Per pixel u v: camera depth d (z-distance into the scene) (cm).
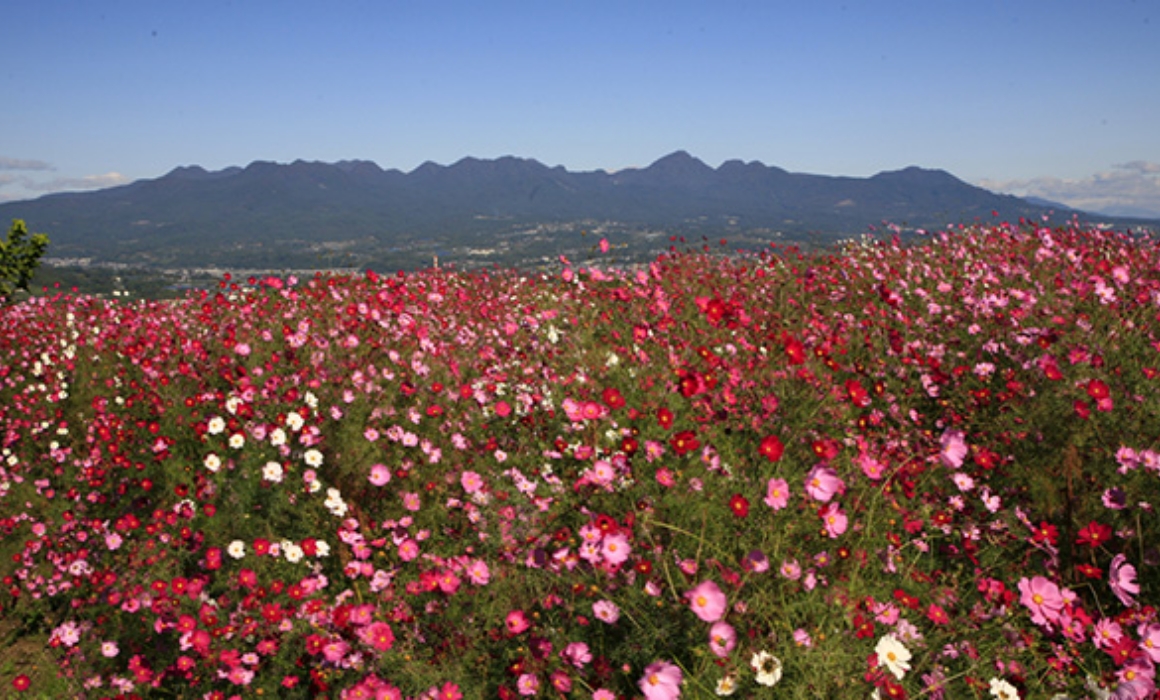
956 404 462
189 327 923
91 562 476
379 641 303
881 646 242
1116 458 359
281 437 470
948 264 838
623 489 357
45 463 633
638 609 273
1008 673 255
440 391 549
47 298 1275
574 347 588
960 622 273
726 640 241
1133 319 553
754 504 327
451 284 1079
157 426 556
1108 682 242
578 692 261
